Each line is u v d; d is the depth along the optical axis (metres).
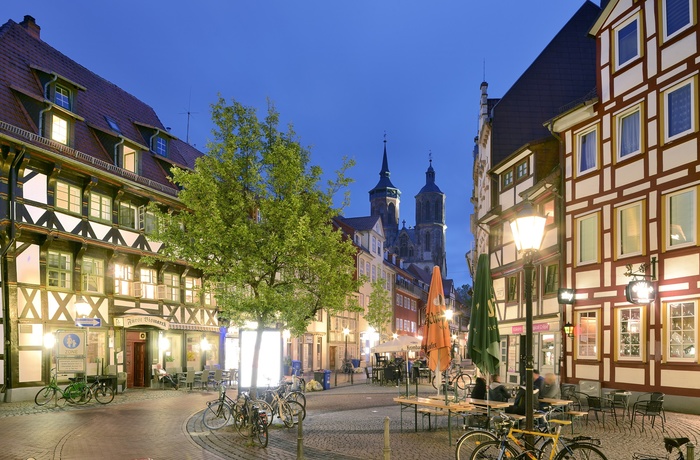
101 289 25.91
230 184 16.12
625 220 20.77
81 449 11.77
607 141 21.66
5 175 21.36
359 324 58.94
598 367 21.25
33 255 22.44
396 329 69.62
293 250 15.52
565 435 13.01
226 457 11.04
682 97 18.78
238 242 15.28
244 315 16.42
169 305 30.17
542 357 25.41
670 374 18.28
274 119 16.83
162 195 28.94
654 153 19.56
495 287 31.66
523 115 33.59
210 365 32.72
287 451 11.62
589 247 22.42
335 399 23.89
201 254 15.55
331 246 16.81
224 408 14.93
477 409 13.44
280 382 16.98
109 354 25.64
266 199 15.66
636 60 20.53
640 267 19.09
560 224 23.78
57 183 23.61
